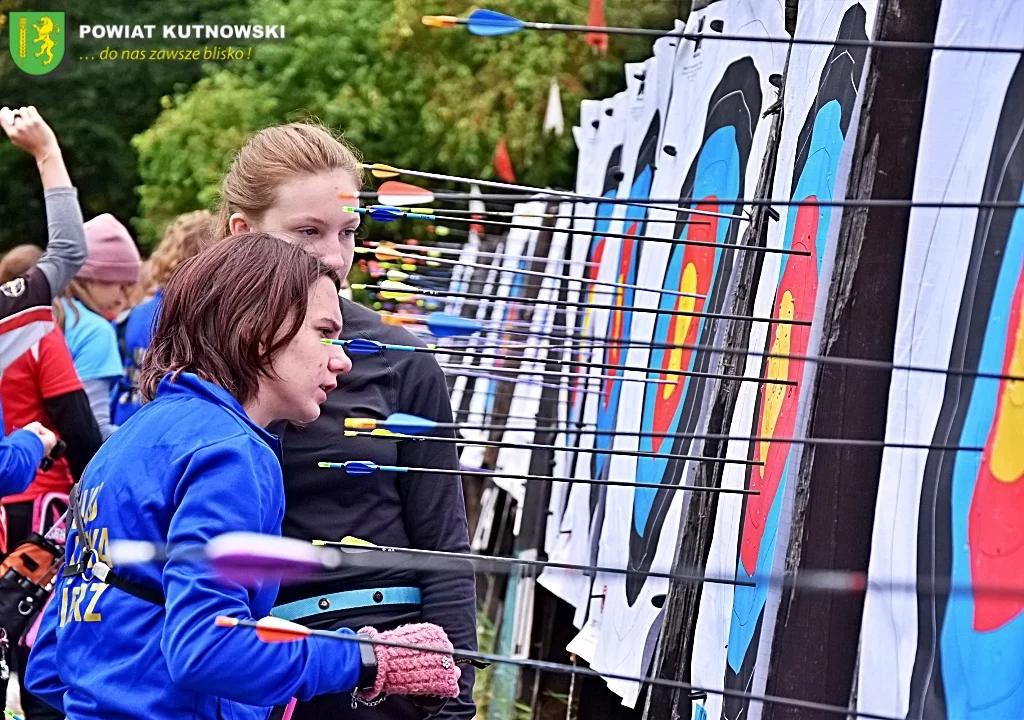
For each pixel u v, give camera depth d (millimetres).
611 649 13984
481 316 24531
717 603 10328
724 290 12156
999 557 6719
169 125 45469
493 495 24703
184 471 7578
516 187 7863
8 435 14328
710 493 10602
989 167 7199
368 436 9109
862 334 7785
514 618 20016
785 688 7938
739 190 12125
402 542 9703
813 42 6453
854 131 7715
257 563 5906
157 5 47812
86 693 7668
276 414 8281
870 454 7828
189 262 8344
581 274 21891
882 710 7621
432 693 8336
